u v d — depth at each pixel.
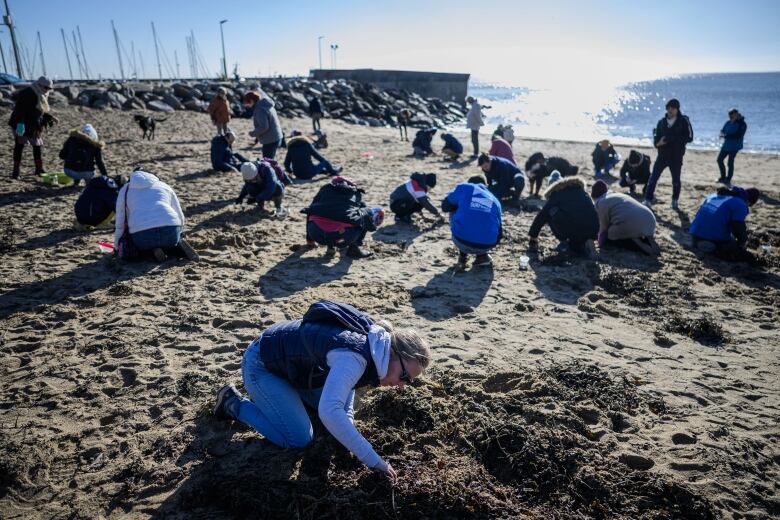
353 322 2.66
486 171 9.09
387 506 2.56
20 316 4.41
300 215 7.91
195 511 2.55
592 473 2.81
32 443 2.95
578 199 6.27
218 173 10.48
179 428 3.12
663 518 2.57
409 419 3.22
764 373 4.01
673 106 8.94
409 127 30.83
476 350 4.16
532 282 5.66
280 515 2.50
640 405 3.52
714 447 3.11
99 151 8.77
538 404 3.44
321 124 25.08
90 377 3.61
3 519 2.47
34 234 6.51
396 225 7.67
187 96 26.38
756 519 2.62
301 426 2.83
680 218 8.63
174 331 4.27
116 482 2.72
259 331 4.30
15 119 9.00
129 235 5.54
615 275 5.72
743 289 5.66
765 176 13.84
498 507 2.60
